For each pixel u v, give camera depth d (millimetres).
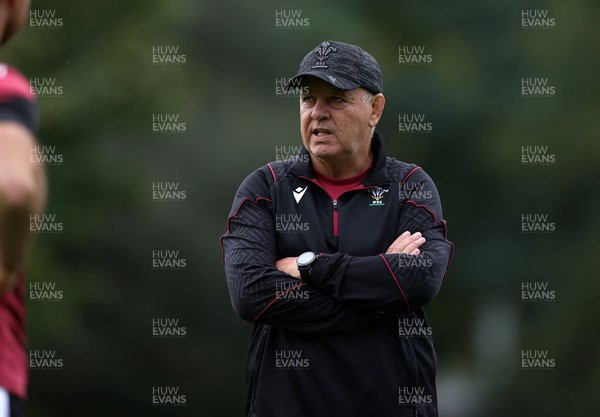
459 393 116562
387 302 17766
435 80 145125
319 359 17859
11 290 10930
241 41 119812
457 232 149875
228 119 108562
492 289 144750
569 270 116625
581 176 131000
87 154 79062
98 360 81250
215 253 91875
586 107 132250
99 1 74938
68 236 79812
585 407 88312
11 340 11227
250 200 18922
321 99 18406
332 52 18391
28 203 10000
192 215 93812
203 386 87312
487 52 161750
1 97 10484
